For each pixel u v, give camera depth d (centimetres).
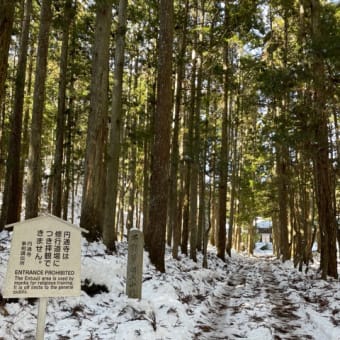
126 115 2142
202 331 640
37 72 1059
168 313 656
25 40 1327
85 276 700
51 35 1756
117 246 1376
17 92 1299
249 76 1858
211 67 1803
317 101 1060
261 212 3559
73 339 494
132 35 1991
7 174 1266
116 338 491
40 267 405
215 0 1609
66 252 419
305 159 1608
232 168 2652
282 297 1057
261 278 1611
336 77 1058
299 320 752
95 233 1100
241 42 1673
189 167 1795
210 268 1566
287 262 2233
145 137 1554
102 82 1100
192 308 777
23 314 536
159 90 1084
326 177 1266
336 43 884
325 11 1203
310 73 1003
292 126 1133
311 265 1914
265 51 1870
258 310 827
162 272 1036
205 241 1508
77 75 1738
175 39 1864
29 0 1345
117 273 815
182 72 1616
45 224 416
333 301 859
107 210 1161
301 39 1412
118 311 622
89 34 1617
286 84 1037
